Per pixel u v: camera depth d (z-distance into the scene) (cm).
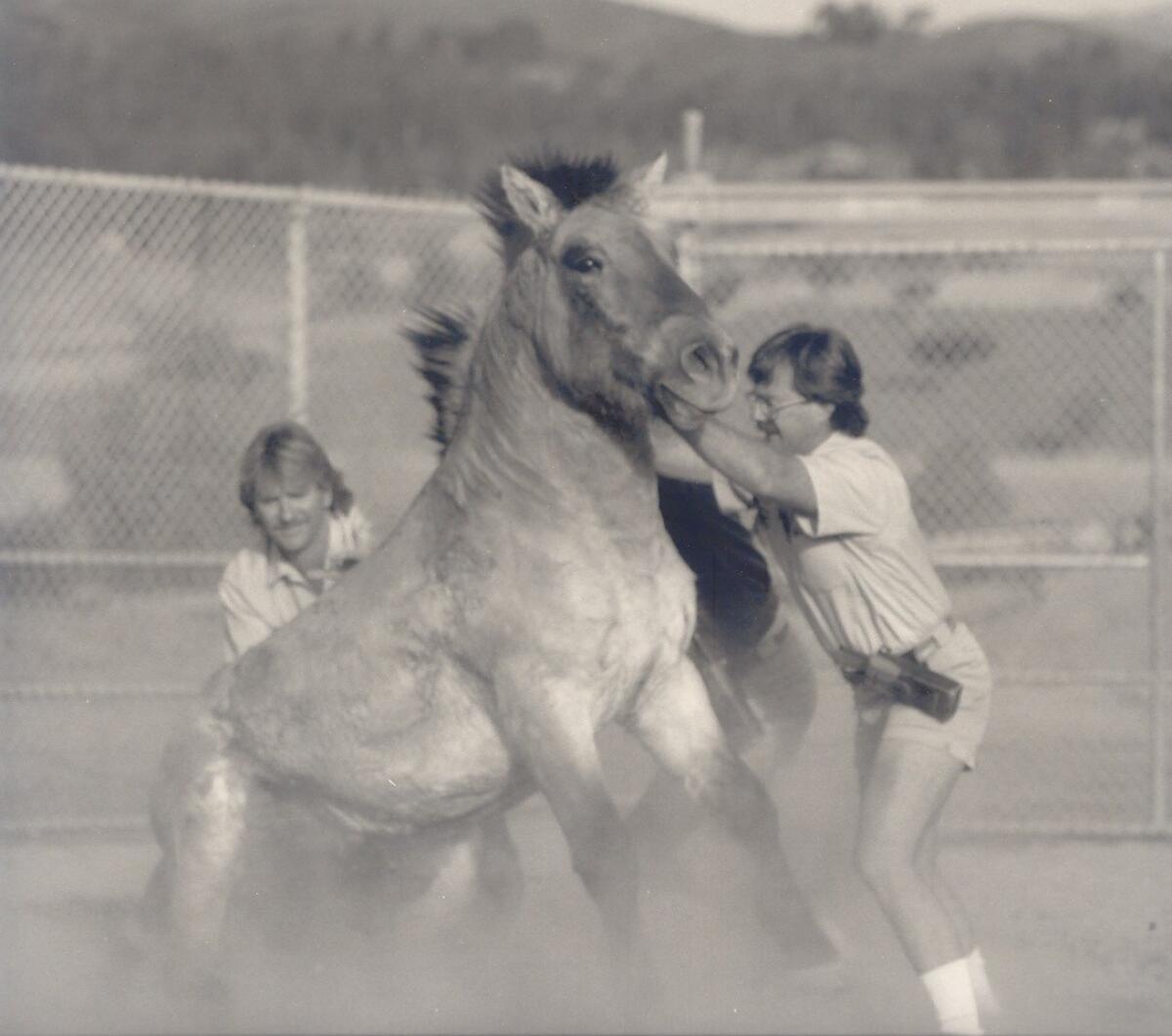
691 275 1623
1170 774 1744
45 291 2812
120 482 2809
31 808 1591
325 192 1778
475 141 15250
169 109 14350
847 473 962
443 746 980
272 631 1090
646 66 17612
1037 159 12875
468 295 2139
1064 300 4156
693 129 1734
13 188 2214
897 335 4109
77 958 1142
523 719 936
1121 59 14562
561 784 928
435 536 972
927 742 961
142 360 2989
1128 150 12812
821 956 987
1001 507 3328
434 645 969
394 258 2694
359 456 2830
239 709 1038
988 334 4116
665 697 981
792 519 996
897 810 949
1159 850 1493
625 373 891
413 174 14425
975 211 1672
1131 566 1550
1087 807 1634
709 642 1079
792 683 1132
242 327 3109
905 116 14825
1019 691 2172
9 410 2903
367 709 991
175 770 1063
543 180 951
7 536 2742
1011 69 14712
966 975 935
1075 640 2456
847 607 987
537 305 926
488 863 1081
